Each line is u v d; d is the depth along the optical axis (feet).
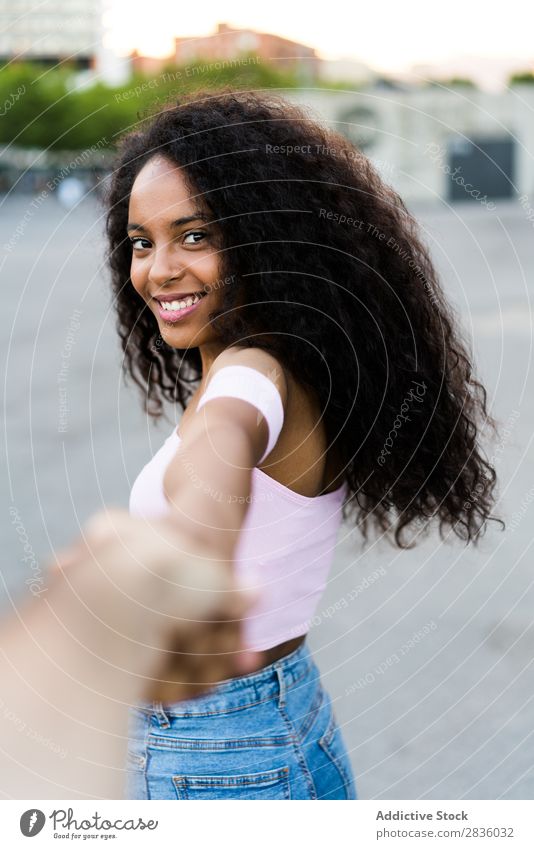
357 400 3.94
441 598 11.06
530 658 9.67
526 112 96.58
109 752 0.90
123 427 19.01
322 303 3.69
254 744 3.64
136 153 4.48
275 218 3.68
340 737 4.20
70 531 13.01
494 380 21.93
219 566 1.14
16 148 92.38
